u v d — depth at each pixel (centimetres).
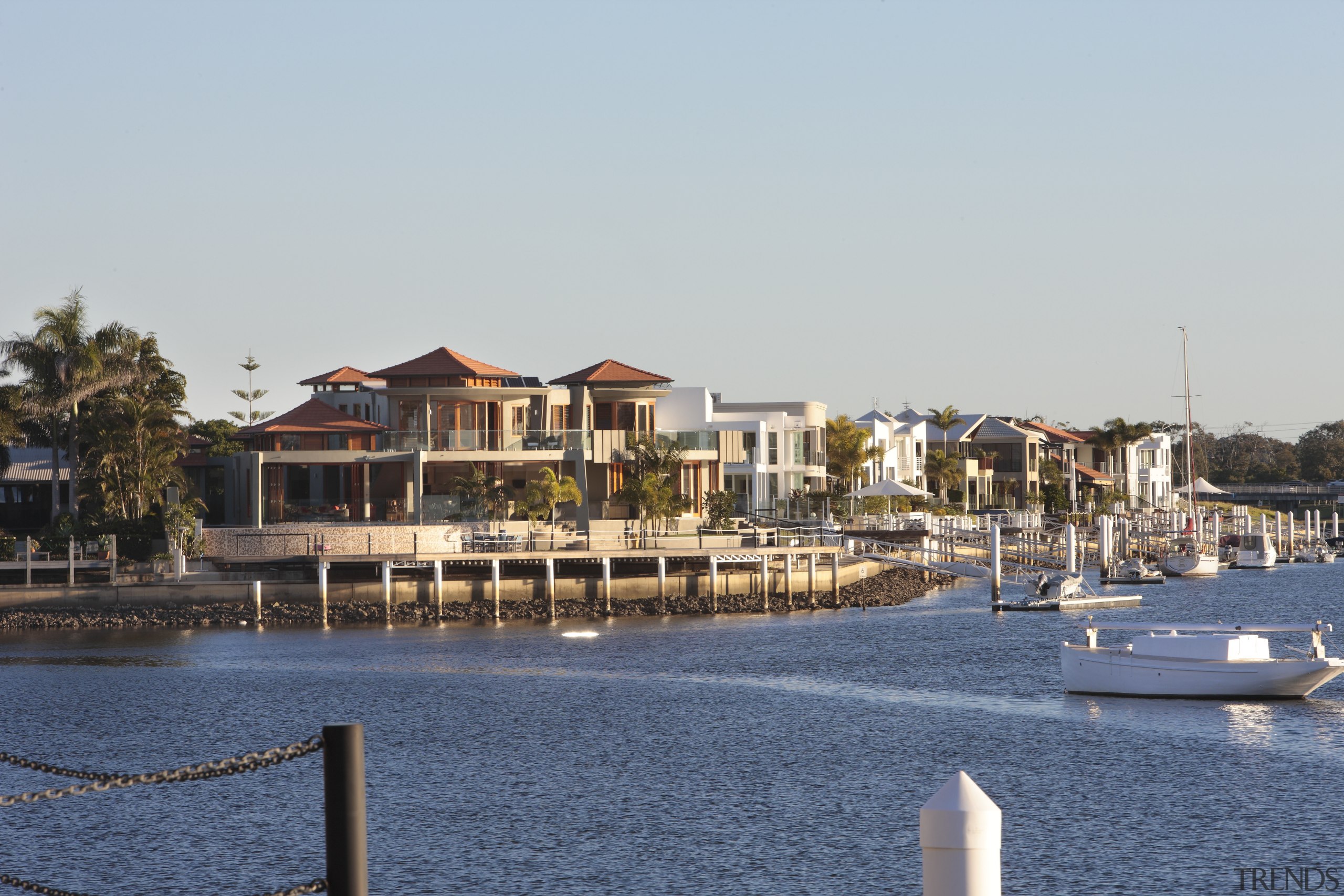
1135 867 3209
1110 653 5681
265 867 3284
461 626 8325
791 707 5538
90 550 8800
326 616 8344
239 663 6800
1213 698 5475
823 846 3422
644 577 9288
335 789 1076
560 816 3741
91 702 5678
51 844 3494
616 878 3162
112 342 10131
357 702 5659
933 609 9588
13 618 8138
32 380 9888
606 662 6819
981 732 4931
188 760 4534
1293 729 4866
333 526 8725
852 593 10106
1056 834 3509
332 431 9981
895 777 4212
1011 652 7225
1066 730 4928
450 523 9800
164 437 10175
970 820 952
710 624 8494
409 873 3212
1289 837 3453
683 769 4347
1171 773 4191
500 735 4947
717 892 3045
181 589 8444
